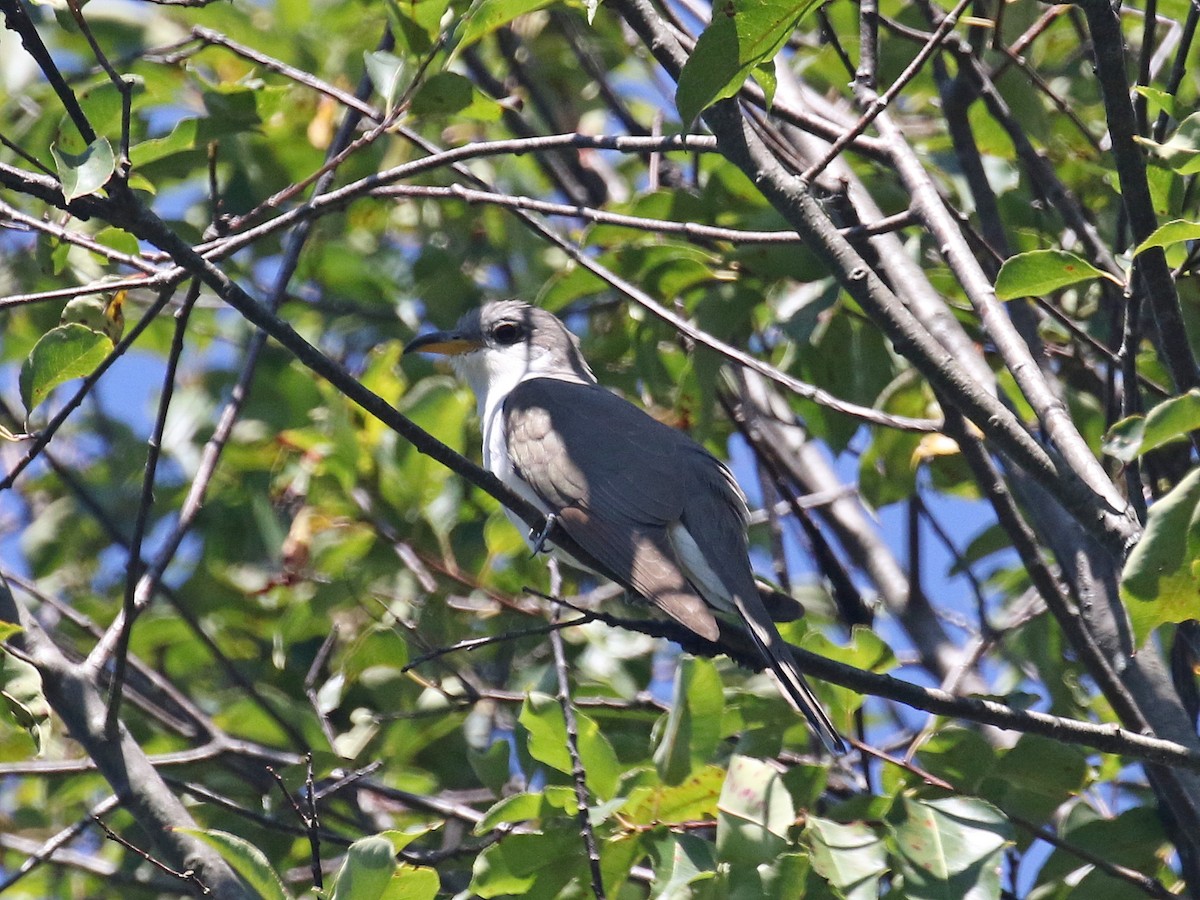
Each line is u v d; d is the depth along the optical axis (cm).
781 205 755
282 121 1238
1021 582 1225
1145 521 764
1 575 847
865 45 911
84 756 1134
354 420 1110
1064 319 923
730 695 897
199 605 1212
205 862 795
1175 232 659
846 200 948
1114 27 659
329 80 1258
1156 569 636
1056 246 1036
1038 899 860
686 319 1125
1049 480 739
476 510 1174
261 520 1153
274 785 998
